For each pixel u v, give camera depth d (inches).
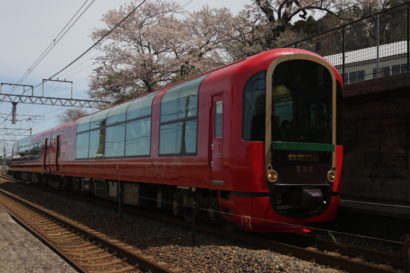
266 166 264.2
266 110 267.1
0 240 299.3
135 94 1035.3
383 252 228.7
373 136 384.5
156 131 376.5
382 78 325.4
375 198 378.0
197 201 336.2
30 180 1024.2
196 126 314.0
